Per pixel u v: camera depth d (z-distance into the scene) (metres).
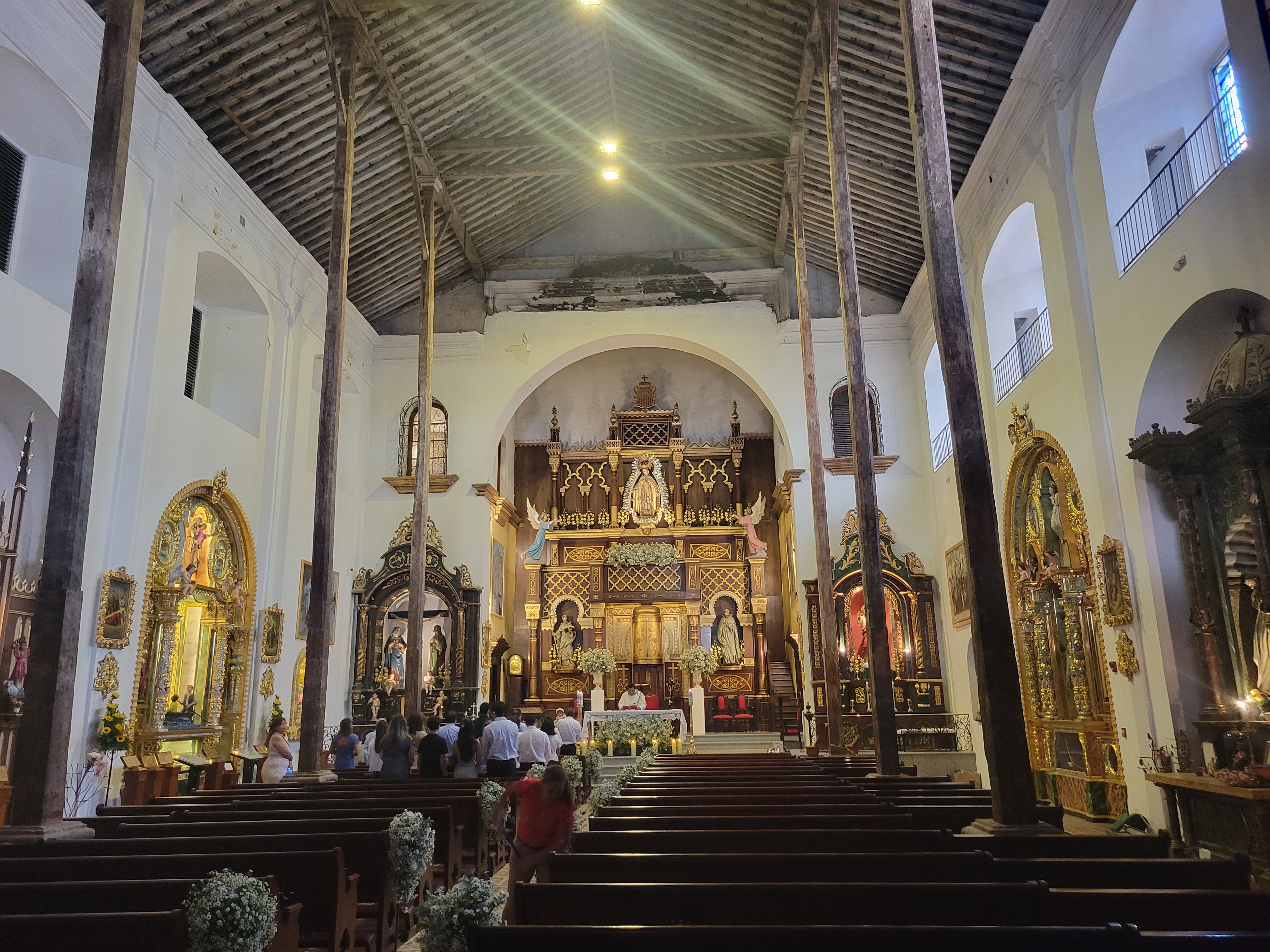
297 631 18.22
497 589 23.98
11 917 4.29
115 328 12.93
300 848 6.46
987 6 13.09
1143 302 10.93
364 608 21.61
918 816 7.70
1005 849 6.14
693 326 22.97
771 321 22.86
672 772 11.87
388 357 23.12
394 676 21.22
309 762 11.73
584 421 28.42
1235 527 9.99
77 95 12.04
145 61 13.28
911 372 22.09
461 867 9.44
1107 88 11.78
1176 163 11.51
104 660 12.41
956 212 17.06
